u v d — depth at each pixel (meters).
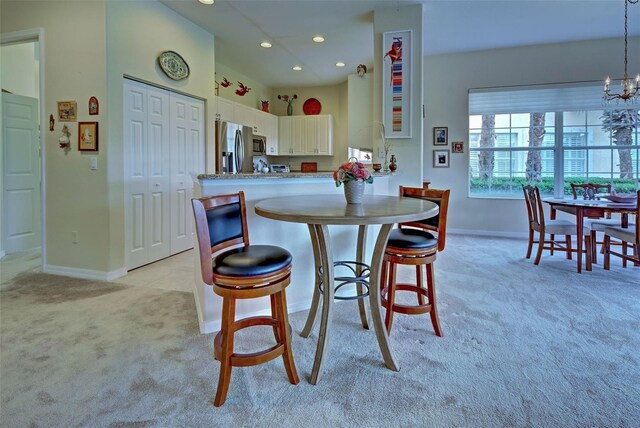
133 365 1.84
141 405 1.53
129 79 3.46
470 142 5.69
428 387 1.66
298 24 4.27
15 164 4.25
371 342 2.10
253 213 2.39
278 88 7.32
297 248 2.56
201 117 4.52
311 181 2.69
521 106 5.35
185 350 1.99
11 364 1.83
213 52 4.61
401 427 1.41
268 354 1.60
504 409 1.51
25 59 4.76
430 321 2.38
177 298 2.80
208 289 2.21
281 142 7.02
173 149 4.09
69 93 3.30
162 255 4.00
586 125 5.18
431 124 5.72
